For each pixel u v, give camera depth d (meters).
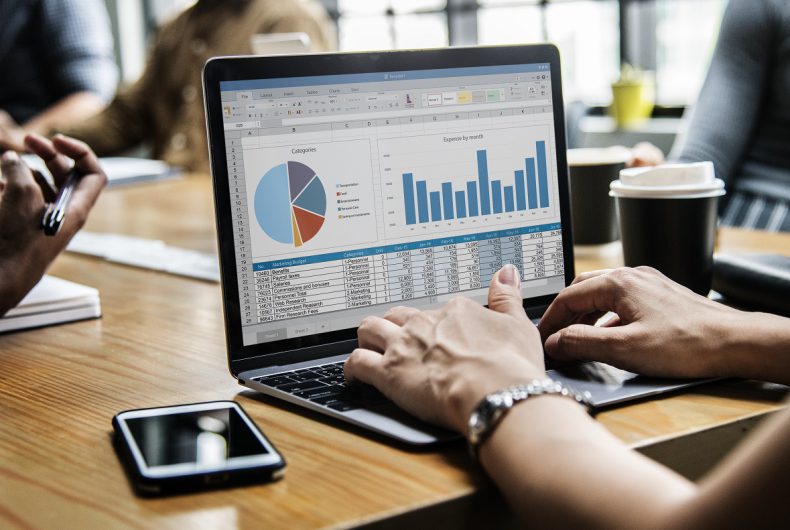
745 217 1.88
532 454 0.57
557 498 0.54
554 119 1.01
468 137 0.96
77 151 1.17
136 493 0.63
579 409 0.61
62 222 1.10
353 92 0.91
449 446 0.69
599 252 1.40
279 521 0.58
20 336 1.10
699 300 0.82
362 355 0.78
